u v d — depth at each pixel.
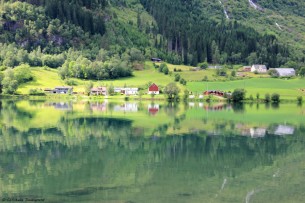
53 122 112.75
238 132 96.75
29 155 70.81
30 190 50.72
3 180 54.97
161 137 89.44
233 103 187.50
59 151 74.12
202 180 55.16
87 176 57.00
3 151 74.19
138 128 102.38
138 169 60.75
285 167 62.91
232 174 58.44
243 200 47.88
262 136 91.56
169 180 55.06
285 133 96.00
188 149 76.44
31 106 163.00
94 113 136.50
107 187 51.78
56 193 49.50
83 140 85.62
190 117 125.44
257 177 57.03
